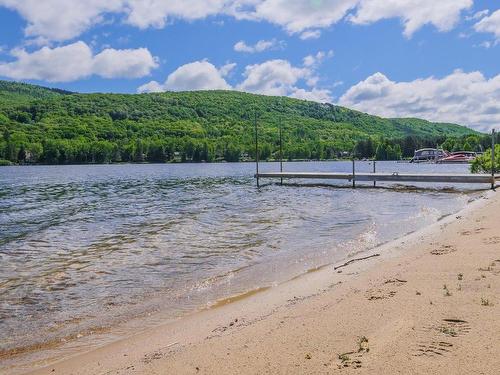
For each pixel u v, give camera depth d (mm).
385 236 16188
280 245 14992
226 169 105438
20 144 138750
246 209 26156
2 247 15391
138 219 22297
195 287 10281
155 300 9398
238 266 12188
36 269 12195
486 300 7316
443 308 7062
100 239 16781
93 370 6043
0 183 56500
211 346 6414
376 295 8266
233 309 8516
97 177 71750
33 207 28812
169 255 13719
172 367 5785
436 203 27906
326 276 10602
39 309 8945
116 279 11094
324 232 17469
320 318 7184
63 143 144250
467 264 10219
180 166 130625
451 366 5039
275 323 7203
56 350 6961
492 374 4801
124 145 156250
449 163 122312
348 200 31344
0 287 10484
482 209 21625
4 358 6699
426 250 12531
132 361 6223
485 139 150000
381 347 5723
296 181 54938
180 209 26562
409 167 102062
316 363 5434
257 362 5648
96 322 8180
